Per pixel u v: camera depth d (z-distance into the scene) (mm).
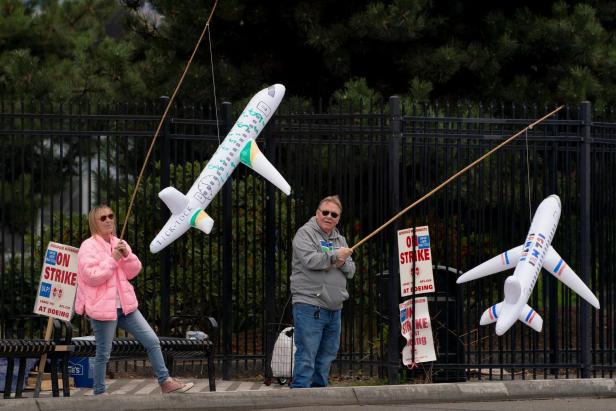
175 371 26547
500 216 26047
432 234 29516
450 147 26344
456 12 37125
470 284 26828
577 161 26156
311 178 25938
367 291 28719
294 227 28312
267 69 38031
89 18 50031
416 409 21828
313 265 22312
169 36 37750
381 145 25125
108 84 37781
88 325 27234
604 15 38406
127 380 25344
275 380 25609
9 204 43812
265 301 27234
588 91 35500
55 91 39406
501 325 22109
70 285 22203
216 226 29016
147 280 28656
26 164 42344
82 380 24469
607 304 26875
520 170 26297
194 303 27094
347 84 34000
